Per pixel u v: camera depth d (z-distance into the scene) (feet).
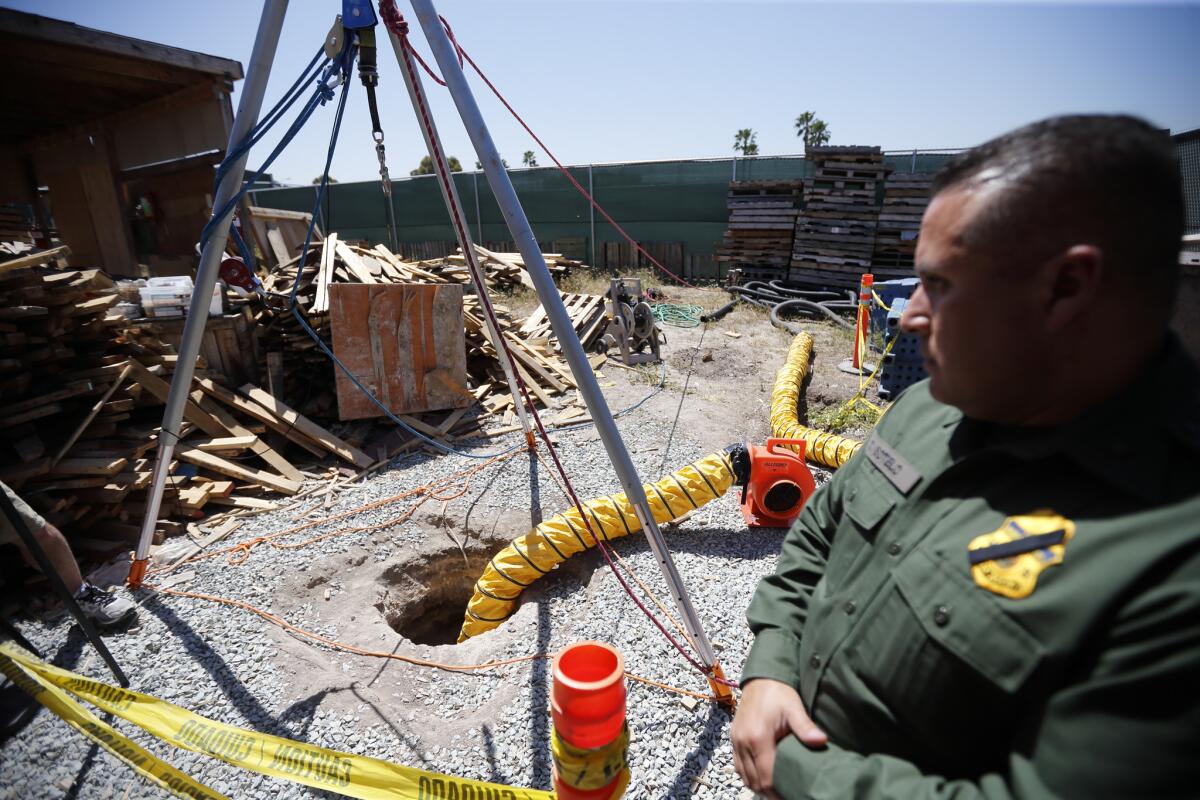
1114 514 2.37
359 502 14.55
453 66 7.13
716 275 51.26
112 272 31.58
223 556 12.33
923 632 2.82
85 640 9.91
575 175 53.16
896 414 3.79
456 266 33.76
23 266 12.55
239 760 7.01
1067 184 2.29
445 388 19.20
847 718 3.26
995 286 2.48
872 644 3.09
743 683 3.96
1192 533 2.14
